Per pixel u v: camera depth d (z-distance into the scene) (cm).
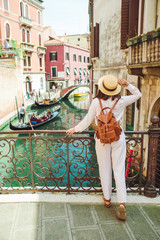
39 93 3097
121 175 209
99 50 1191
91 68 1397
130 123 866
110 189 232
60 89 3797
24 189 269
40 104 2486
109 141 194
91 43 1309
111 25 959
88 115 212
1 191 270
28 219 219
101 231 201
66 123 1903
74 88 3659
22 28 2823
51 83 4106
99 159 220
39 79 3309
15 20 2672
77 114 2341
